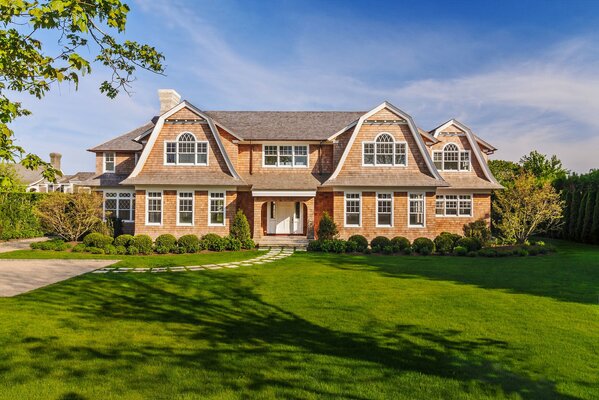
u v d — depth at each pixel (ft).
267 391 18.39
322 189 89.10
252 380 19.58
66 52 23.80
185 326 28.50
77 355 22.68
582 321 29.96
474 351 23.85
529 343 25.26
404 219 86.02
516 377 20.30
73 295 37.78
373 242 77.66
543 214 80.69
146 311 32.50
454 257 68.23
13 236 96.32
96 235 74.13
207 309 33.17
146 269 53.93
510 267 56.24
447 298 37.04
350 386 19.03
